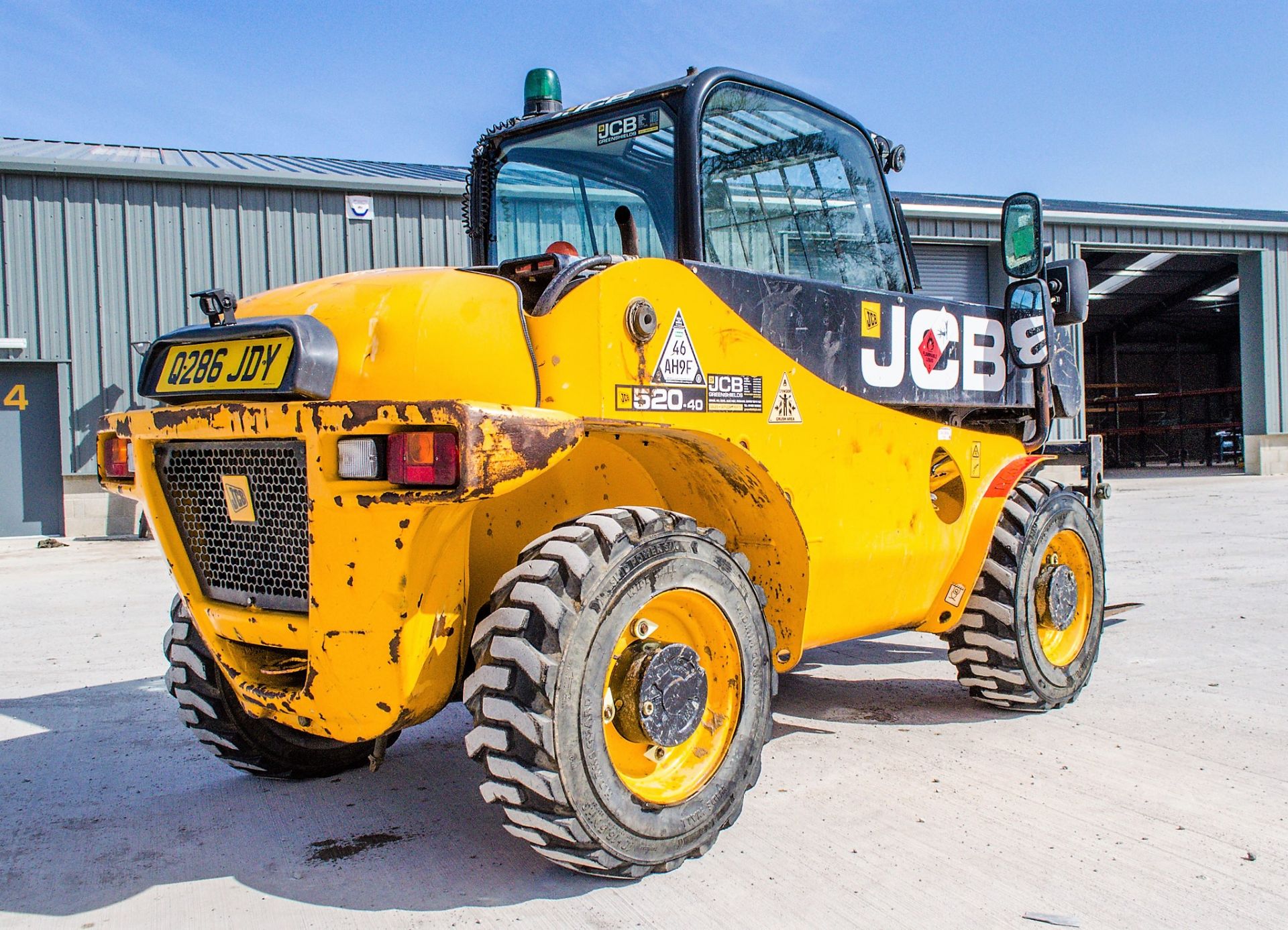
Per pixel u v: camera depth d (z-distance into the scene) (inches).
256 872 115.7
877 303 150.6
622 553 106.9
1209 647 224.8
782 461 131.0
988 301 748.6
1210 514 534.9
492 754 102.0
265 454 109.0
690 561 113.7
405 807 136.6
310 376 99.1
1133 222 772.6
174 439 114.8
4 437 524.7
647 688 109.1
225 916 105.0
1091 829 124.5
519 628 101.0
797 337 134.9
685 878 111.9
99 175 522.0
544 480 132.2
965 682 177.6
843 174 158.4
